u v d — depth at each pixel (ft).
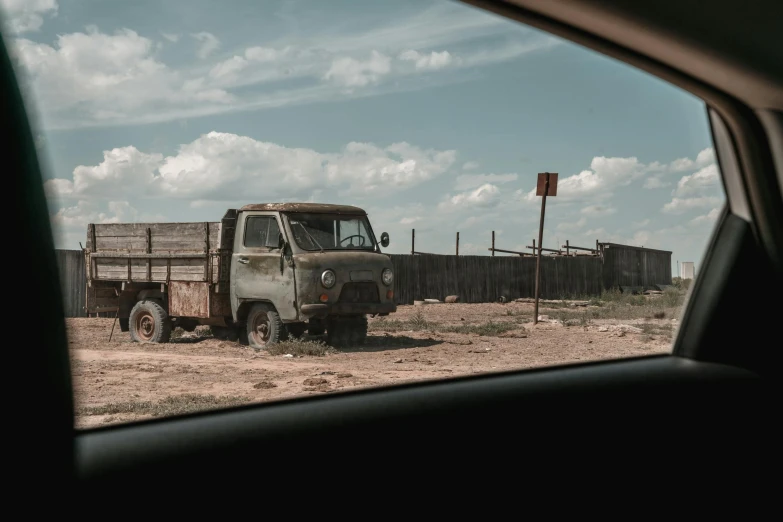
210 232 33.53
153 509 3.44
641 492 5.64
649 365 7.52
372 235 35.29
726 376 7.50
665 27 6.77
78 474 3.37
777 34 7.13
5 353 2.71
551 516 5.01
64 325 2.94
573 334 25.07
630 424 5.96
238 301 33.71
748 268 8.24
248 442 4.09
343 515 4.07
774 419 7.25
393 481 4.35
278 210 32.99
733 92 8.02
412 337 33.45
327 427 4.49
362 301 33.40
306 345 28.58
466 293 68.59
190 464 3.76
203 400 11.01
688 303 8.30
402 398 5.32
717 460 6.40
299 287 31.68
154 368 16.26
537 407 5.57
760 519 6.52
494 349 25.09
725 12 6.75
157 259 33.30
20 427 2.76
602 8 6.36
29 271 2.78
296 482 3.99
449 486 4.55
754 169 8.30
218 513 3.64
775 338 8.09
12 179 2.72
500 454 4.93
